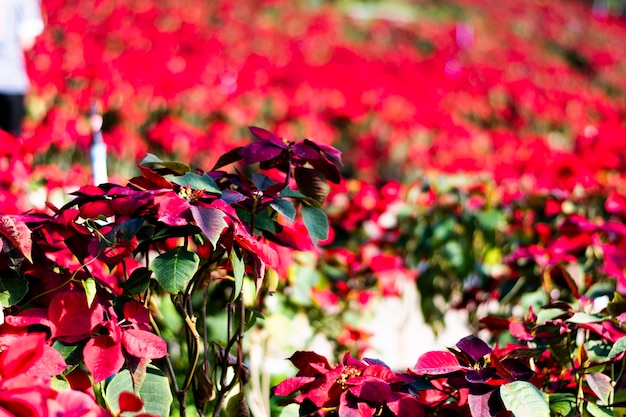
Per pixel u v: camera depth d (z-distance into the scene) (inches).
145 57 247.0
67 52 261.6
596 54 583.2
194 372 63.6
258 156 61.1
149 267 58.1
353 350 106.3
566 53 622.2
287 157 64.5
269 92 257.1
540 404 50.9
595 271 101.6
